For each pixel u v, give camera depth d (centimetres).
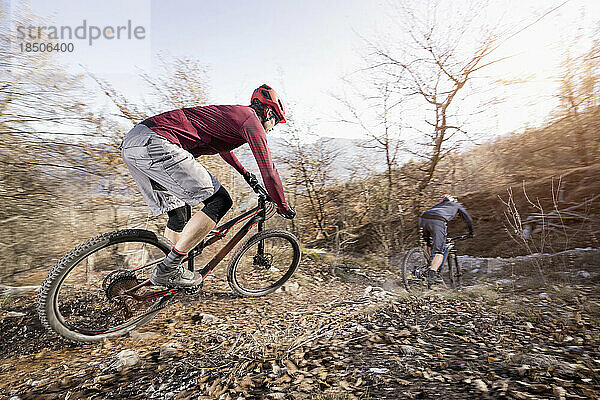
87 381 226
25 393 218
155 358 259
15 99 421
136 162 254
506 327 290
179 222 306
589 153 729
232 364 235
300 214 754
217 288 448
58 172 467
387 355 239
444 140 741
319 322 332
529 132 797
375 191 775
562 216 600
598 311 313
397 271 592
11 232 442
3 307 361
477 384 193
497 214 696
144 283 292
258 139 268
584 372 202
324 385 202
